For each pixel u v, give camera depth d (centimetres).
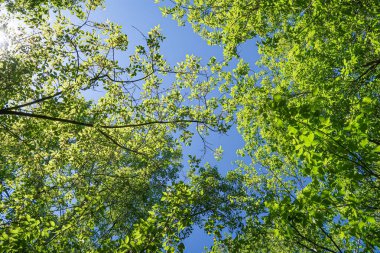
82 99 1080
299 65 1012
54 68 1007
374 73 871
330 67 940
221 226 744
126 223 1325
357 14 845
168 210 712
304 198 483
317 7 817
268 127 1121
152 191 1477
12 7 924
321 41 927
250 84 1179
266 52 1110
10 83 880
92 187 1013
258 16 984
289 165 1310
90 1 1070
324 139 466
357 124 438
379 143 673
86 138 1094
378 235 477
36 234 668
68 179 1091
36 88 947
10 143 1025
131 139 1284
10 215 818
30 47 980
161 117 1195
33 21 974
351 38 911
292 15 1032
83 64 1066
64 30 1008
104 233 1299
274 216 522
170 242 674
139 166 1420
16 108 888
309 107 445
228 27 1012
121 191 1191
